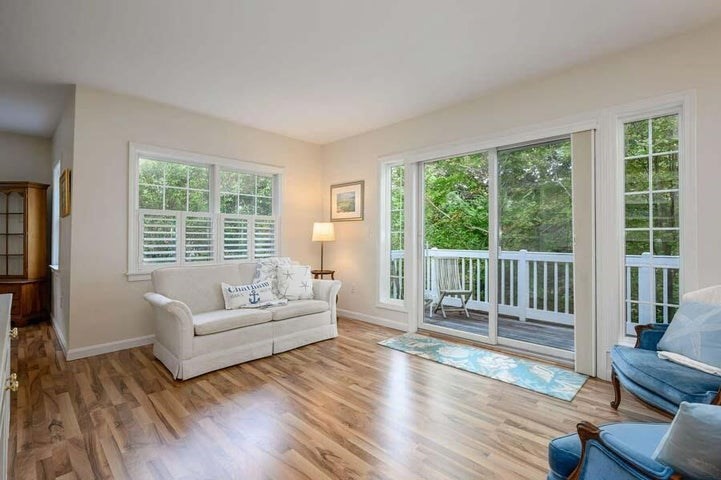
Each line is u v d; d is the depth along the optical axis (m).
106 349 3.42
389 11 2.21
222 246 4.29
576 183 2.93
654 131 2.68
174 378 2.78
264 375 2.87
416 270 4.25
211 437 1.98
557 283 3.29
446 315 4.18
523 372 2.92
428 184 4.24
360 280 4.79
